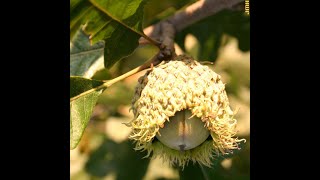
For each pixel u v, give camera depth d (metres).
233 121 0.29
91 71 0.37
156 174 0.41
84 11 0.30
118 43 0.31
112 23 0.30
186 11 0.36
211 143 0.30
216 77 0.29
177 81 0.29
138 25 0.31
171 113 0.28
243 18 0.41
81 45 0.38
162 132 0.29
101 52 0.38
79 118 0.29
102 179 0.42
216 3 0.35
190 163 0.35
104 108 0.44
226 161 0.37
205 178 0.35
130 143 0.42
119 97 0.44
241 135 0.42
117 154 0.42
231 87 0.45
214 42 0.42
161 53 0.30
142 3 0.30
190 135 0.29
